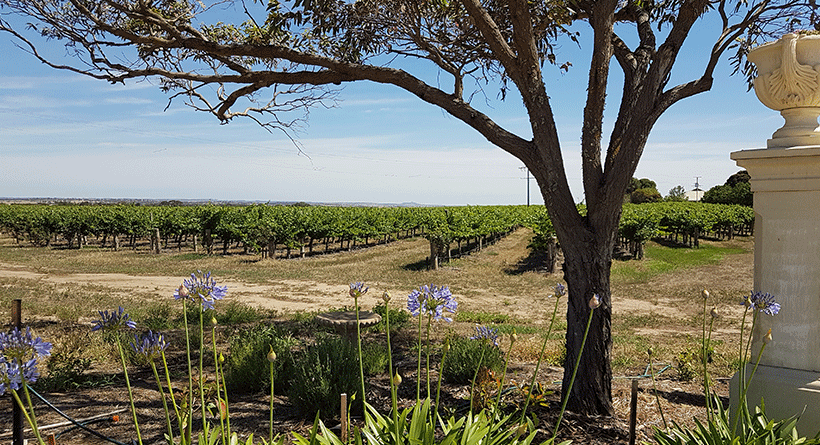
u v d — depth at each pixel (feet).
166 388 18.61
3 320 30.17
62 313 31.78
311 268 66.90
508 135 15.80
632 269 63.98
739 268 65.57
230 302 40.52
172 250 90.53
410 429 7.28
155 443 13.52
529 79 15.07
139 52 20.61
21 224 97.60
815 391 10.48
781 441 8.71
